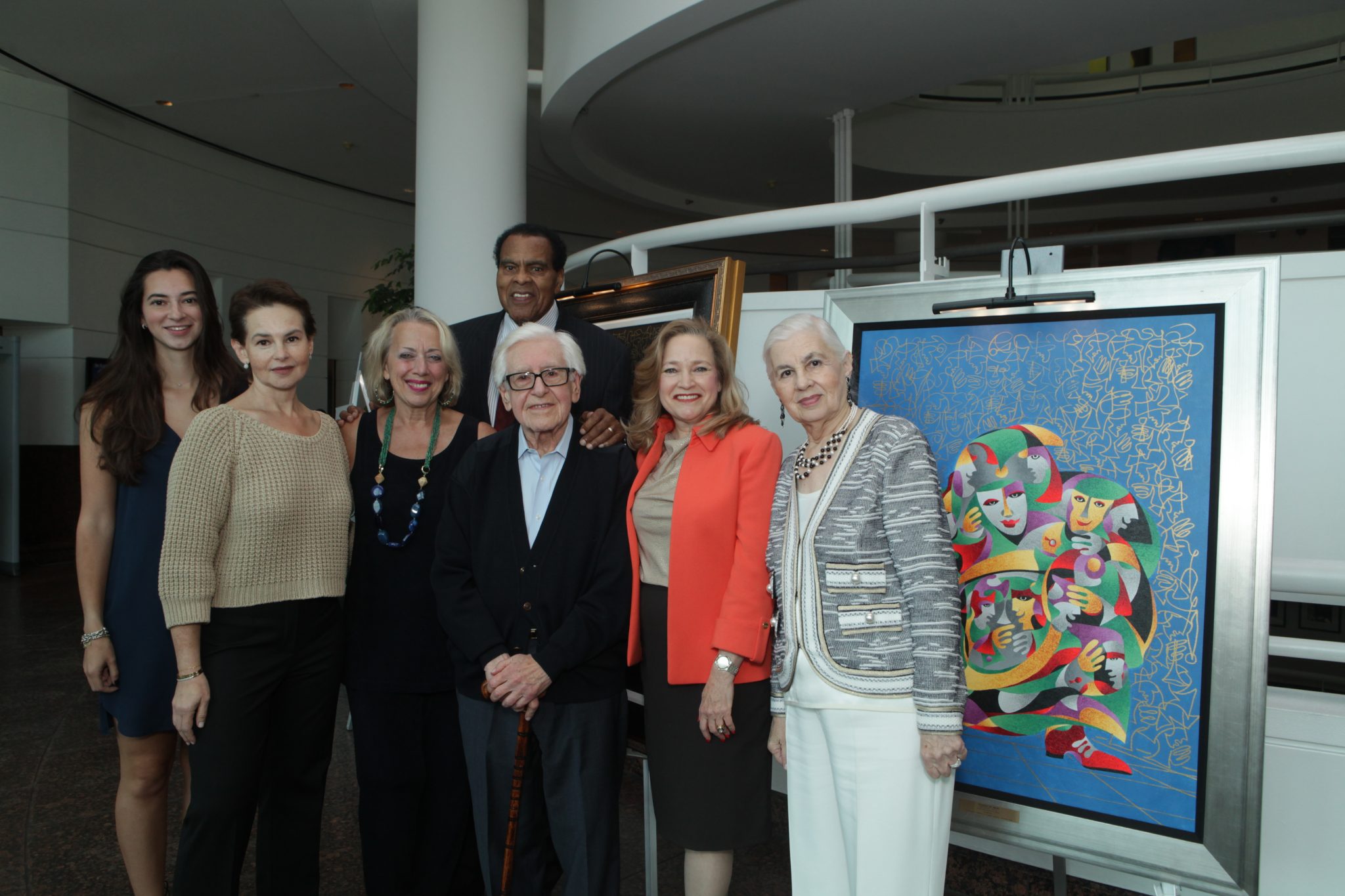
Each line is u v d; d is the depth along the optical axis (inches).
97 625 77.2
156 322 78.2
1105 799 64.2
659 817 71.7
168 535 68.7
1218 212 402.0
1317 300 89.6
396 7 239.0
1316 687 137.6
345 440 83.8
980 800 69.1
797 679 66.7
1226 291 63.2
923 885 62.0
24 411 319.0
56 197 313.3
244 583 71.7
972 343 74.0
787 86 244.8
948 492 73.7
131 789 79.5
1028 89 367.6
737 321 91.6
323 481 76.5
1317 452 90.0
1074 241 123.3
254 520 71.8
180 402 81.6
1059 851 65.4
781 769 109.9
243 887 93.2
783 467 72.2
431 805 82.8
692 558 69.9
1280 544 92.3
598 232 512.1
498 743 72.1
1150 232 118.7
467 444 83.4
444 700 82.1
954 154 365.7
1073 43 211.8
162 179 355.6
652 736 72.6
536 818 73.4
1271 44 346.0
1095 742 65.2
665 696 71.5
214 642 71.2
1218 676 61.1
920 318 76.8
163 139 354.6
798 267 163.3
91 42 276.7
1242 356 62.2
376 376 83.5
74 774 124.4
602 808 72.6
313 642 76.5
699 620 70.1
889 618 63.2
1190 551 63.1
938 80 239.5
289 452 74.3
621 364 98.6
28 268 307.3
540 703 70.8
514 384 72.9
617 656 74.8
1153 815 62.5
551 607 72.3
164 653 77.2
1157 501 64.8
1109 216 400.5
